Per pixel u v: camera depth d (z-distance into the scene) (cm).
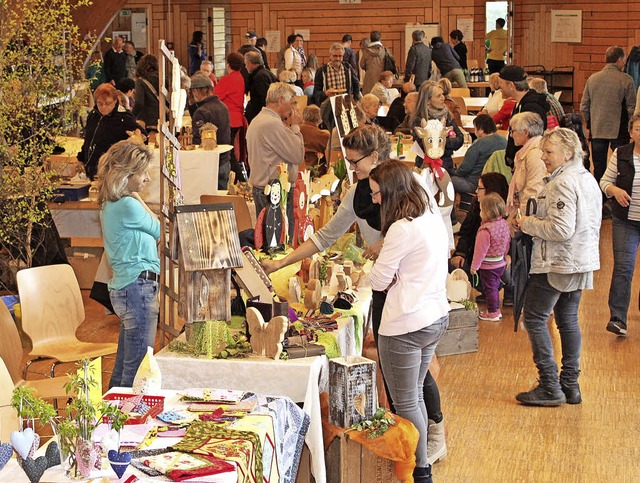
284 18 1947
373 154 436
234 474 293
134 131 759
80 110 668
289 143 657
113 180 461
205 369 397
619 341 660
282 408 355
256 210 668
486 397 561
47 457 299
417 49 1441
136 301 467
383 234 404
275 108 666
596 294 773
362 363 393
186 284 403
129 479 288
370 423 393
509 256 728
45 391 440
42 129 635
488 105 1087
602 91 1059
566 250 521
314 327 428
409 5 1891
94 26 1034
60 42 641
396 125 1028
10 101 622
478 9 1870
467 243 729
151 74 1015
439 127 523
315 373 389
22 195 639
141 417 336
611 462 476
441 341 630
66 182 759
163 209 457
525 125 643
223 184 914
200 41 1755
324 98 1223
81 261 762
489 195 691
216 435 318
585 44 1836
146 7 1922
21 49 632
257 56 1166
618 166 642
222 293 407
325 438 397
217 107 937
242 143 1134
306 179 532
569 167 518
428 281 394
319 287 459
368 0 1906
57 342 498
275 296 420
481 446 494
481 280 718
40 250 670
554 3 1853
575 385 552
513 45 1895
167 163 450
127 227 463
